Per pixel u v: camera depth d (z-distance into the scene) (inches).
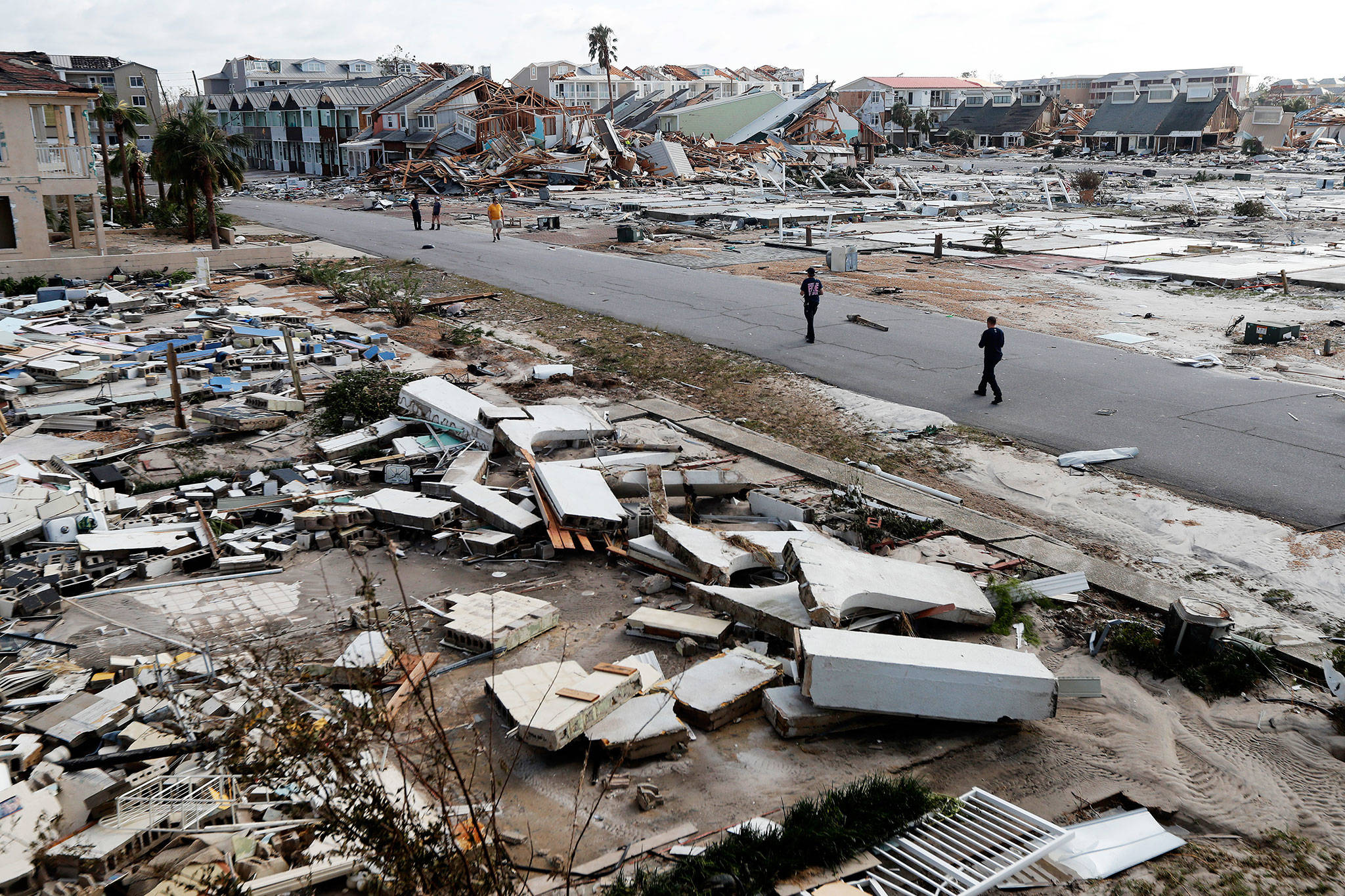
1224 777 287.3
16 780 264.5
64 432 584.7
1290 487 506.3
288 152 3341.5
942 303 1016.9
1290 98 6565.0
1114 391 685.3
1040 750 299.1
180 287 1061.8
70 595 382.0
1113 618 381.4
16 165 1124.5
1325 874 246.2
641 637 358.3
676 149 2691.9
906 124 4650.6
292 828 244.5
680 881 226.7
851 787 263.1
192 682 314.7
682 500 488.1
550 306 1008.9
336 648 344.2
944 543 443.5
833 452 574.6
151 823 240.1
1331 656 340.2
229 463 540.1
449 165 2425.0
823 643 300.0
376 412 595.8
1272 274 1144.2
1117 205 2071.9
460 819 246.7
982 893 230.5
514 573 417.4
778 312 965.8
